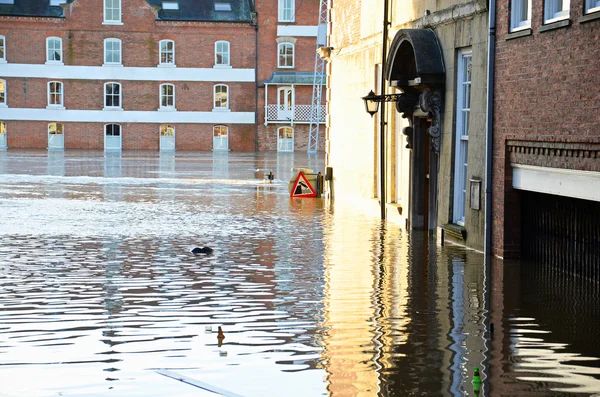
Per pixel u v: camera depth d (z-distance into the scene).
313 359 11.25
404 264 18.62
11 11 83.94
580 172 15.95
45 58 84.62
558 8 16.94
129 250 20.36
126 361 11.15
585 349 11.73
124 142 86.12
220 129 86.75
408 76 24.22
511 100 18.44
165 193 36.56
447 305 14.48
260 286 16.14
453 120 21.56
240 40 85.81
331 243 21.88
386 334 12.54
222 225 25.50
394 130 27.14
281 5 85.62
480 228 20.05
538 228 18.39
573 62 15.95
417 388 10.09
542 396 9.83
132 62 85.44
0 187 38.44
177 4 85.88
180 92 86.12
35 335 12.43
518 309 14.15
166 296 15.18
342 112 34.34
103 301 14.73
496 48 19.08
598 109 15.13
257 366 10.94
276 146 86.88
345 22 33.69
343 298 15.09
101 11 84.81
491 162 19.31
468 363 11.07
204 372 10.70
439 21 22.14
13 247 20.64
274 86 86.19
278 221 26.78
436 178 23.70
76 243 21.39
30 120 85.00
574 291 15.55
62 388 10.08
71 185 40.19
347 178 33.38
